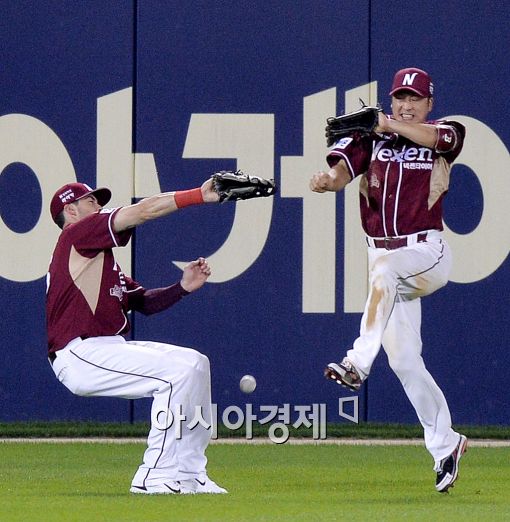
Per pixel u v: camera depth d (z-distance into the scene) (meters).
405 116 27.78
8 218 42.16
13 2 42.28
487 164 41.69
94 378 26.88
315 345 42.00
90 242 26.95
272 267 42.03
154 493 26.70
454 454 27.64
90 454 36.66
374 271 26.91
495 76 41.75
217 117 42.03
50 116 42.22
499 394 41.75
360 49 41.91
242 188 26.48
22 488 28.66
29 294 42.22
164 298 29.14
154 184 42.06
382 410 42.00
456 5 41.84
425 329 41.88
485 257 41.75
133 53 42.22
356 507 24.95
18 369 42.34
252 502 25.62
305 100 41.91
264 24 42.03
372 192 27.38
